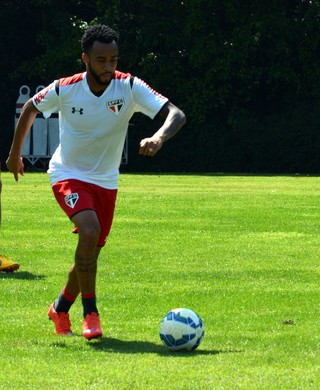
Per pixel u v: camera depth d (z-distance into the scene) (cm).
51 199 3666
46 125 6712
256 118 6950
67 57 6981
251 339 1245
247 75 6756
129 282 1759
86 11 7594
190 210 3259
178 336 1146
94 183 1237
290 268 1955
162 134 1130
